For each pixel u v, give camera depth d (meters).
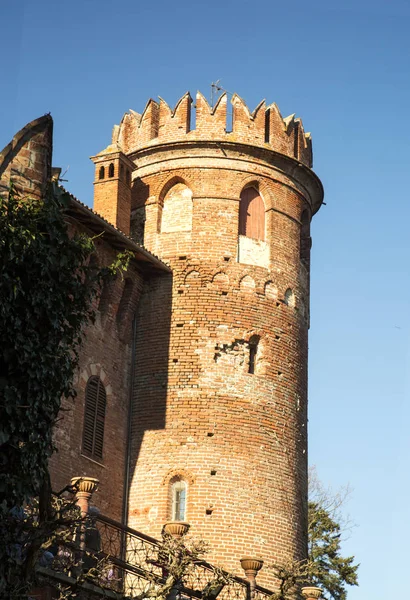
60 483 36.97
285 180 45.34
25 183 25.14
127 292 42.41
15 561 22.67
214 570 31.55
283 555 40.75
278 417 42.28
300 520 42.09
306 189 46.44
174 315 42.44
